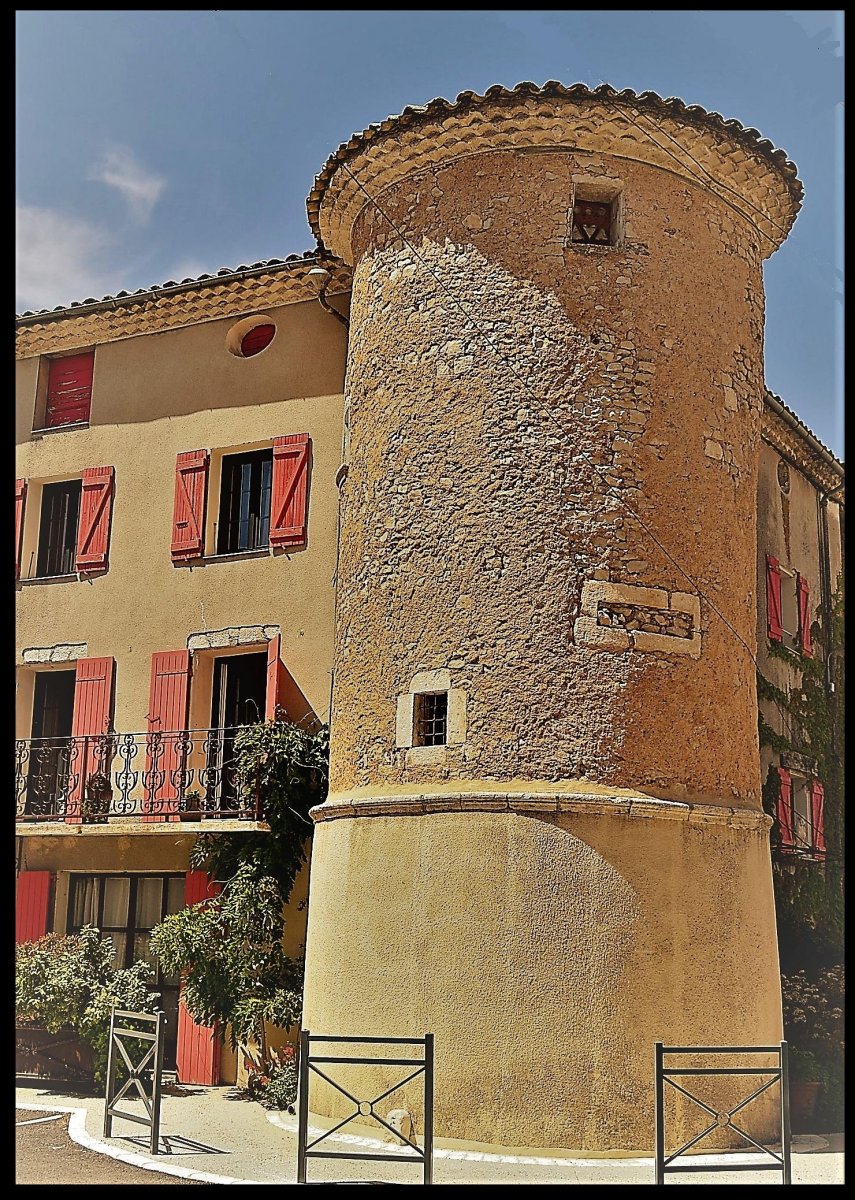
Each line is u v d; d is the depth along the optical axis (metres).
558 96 10.15
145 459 14.71
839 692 16.05
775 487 15.19
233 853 12.45
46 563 15.50
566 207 10.37
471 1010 9.13
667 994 9.16
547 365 10.12
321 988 10.17
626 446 10.09
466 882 9.38
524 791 9.41
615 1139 8.79
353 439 11.21
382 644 10.41
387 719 10.24
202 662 14.01
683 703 9.92
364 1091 9.53
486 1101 8.95
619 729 9.59
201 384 14.54
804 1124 11.04
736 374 10.91
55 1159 8.68
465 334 10.38
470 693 9.79
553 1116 8.82
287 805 12.20
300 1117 7.84
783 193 11.17
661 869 9.39
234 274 13.90
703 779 9.91
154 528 14.47
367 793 10.23
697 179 10.79
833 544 17.05
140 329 14.98
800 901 13.65
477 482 10.09
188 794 13.08
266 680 13.31
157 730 13.81
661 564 10.05
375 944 9.72
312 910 10.68
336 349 13.77
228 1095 11.63
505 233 10.39
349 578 10.99
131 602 14.42
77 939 12.90
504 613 9.81
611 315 10.26
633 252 10.41
